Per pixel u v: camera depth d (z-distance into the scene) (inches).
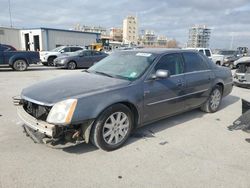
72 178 118.7
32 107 142.8
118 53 200.2
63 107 126.6
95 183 115.4
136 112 157.5
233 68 844.0
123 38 4010.8
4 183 113.0
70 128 133.8
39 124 130.6
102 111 137.3
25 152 142.0
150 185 115.0
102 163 133.0
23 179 116.6
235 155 147.0
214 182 118.6
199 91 205.8
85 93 136.3
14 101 155.5
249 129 167.8
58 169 125.9
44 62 739.4
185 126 194.1
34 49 1269.7
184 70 191.6
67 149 147.1
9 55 565.6
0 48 554.6
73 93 136.0
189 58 199.8
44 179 117.2
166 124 196.9
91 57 693.3
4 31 1243.8
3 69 615.8
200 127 193.2
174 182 117.9
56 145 132.4
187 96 193.0
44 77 471.2
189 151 150.6
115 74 169.9
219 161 139.2
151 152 147.4
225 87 240.1
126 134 153.9
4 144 151.4
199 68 209.0
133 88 152.7
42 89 146.2
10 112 219.0
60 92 138.0
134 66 171.3
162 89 169.3
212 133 181.3
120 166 130.6
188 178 121.4
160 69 171.0
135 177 121.0
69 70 631.2
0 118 201.0
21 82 400.2
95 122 137.4
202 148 155.3
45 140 131.4
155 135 173.5
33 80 426.6
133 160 137.3
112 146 146.4
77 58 664.4
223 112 238.7
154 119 173.2
